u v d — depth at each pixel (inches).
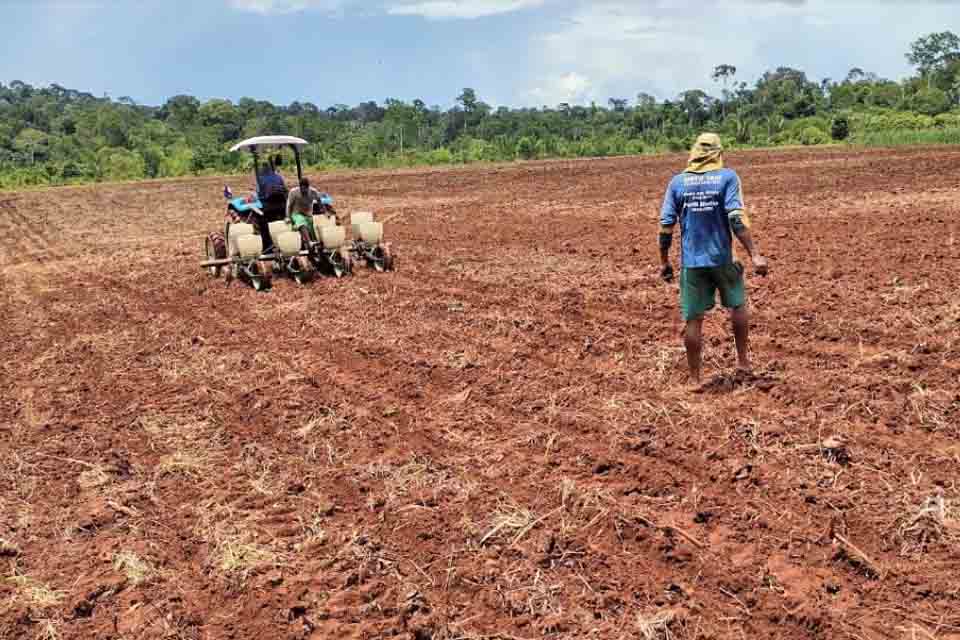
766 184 934.4
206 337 379.6
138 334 396.8
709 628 149.1
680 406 247.1
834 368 268.8
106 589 174.2
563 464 217.6
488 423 249.1
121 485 225.0
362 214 505.7
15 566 185.5
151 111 5689.0
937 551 165.5
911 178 895.7
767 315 336.2
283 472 226.7
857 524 176.7
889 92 3100.4
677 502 193.5
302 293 457.1
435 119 4160.9
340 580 172.7
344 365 318.7
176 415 277.1
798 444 214.4
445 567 175.0
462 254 553.0
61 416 284.7
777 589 158.2
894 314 321.7
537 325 351.6
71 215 1106.1
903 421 223.9
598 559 173.2
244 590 171.3
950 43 3592.5
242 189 1434.5
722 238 250.8
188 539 194.1
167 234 820.0
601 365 292.7
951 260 414.9
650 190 957.8
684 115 3238.2
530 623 154.4
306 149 2320.4
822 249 475.2
